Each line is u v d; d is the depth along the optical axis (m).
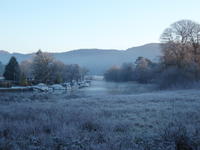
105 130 8.62
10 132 8.35
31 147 6.65
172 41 53.19
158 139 7.00
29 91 60.16
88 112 13.15
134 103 19.62
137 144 6.74
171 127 8.20
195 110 13.77
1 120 10.24
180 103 18.08
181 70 50.03
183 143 6.33
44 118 10.58
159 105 17.20
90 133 8.22
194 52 51.97
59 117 10.98
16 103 21.48
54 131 8.48
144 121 10.79
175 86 47.12
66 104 19.22
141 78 85.44
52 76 83.00
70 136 7.66
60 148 6.58
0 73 120.75
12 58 81.75
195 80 47.09
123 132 8.61
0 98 29.50
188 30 52.06
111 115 12.66
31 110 13.70
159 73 56.75
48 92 56.31
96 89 67.00
